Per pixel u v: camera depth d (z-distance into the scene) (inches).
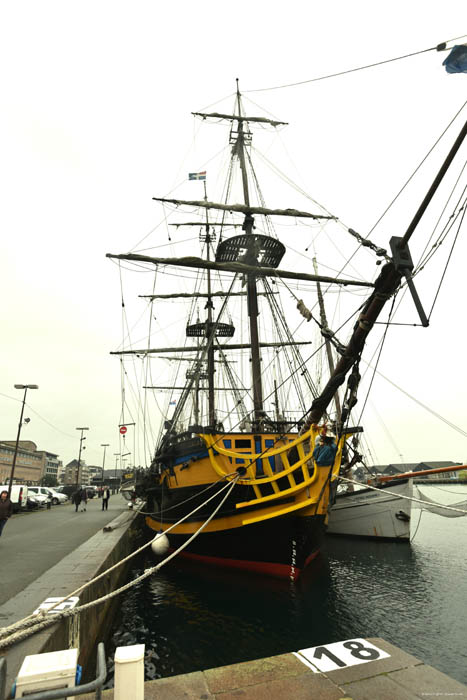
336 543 1005.8
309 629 420.5
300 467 580.1
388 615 457.7
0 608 287.9
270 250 916.0
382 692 156.2
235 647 379.9
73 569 410.6
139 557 908.6
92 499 2202.3
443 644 374.0
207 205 925.8
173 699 156.6
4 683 130.3
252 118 1065.5
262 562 601.6
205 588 577.9
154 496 1025.5
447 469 862.5
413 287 341.1
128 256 770.2
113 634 429.4
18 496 1175.0
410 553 842.8
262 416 747.4
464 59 260.2
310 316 516.4
